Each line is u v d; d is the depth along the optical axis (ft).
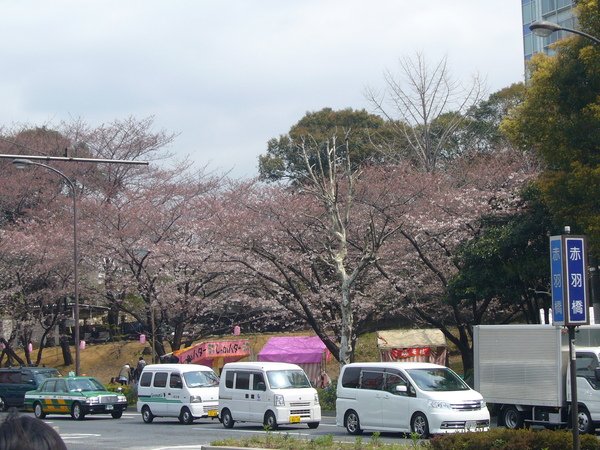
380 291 117.80
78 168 158.61
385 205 114.73
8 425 9.32
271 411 81.05
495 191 111.34
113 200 154.10
